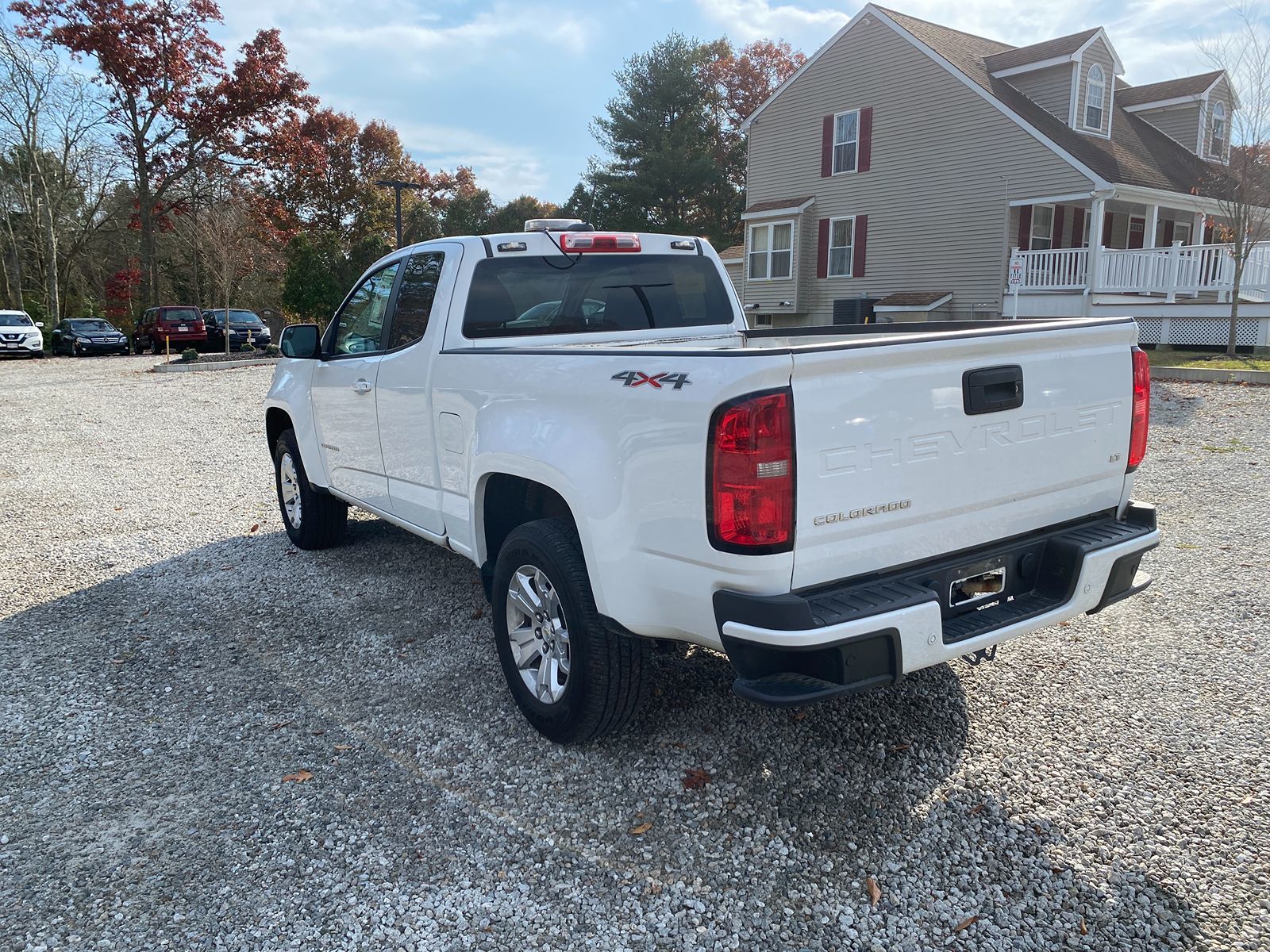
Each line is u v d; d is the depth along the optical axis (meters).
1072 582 3.08
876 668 2.60
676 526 2.75
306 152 39.62
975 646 2.79
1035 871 2.70
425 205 51.69
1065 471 3.18
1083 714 3.61
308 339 5.33
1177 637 4.33
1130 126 24.53
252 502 7.82
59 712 3.83
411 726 3.67
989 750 3.36
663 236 4.86
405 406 4.40
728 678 4.04
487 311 4.27
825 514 2.59
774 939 2.45
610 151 43.75
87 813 3.09
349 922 2.54
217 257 29.36
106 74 34.41
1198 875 2.66
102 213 40.09
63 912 2.59
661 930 2.49
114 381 20.14
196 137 36.16
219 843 2.91
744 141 47.97
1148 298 19.38
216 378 20.45
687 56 41.84
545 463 3.20
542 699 3.49
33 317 39.62
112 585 5.53
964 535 2.96
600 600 3.08
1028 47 22.81
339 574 5.64
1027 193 20.38
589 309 4.61
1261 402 11.50
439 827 2.98
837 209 24.55
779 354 2.47
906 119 22.58
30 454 10.59
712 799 3.10
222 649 4.49
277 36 36.84
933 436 2.79
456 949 2.44
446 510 4.19
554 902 2.61
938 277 22.45
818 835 2.89
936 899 2.59
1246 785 3.09
